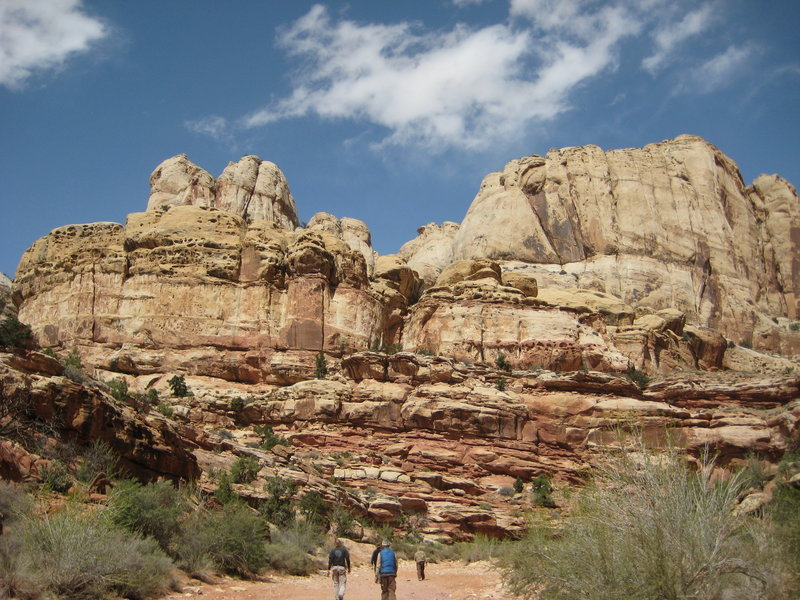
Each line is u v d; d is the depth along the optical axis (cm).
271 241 7262
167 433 3488
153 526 2531
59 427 2892
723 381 6788
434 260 12212
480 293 7500
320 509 4188
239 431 5859
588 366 7100
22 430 2756
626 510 1795
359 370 6391
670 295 10550
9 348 3047
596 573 1812
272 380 6569
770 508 1986
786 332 10912
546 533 2177
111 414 3117
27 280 7262
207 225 7344
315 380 6259
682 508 1753
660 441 5928
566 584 1908
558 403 6241
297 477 4425
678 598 1681
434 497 5153
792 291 12144
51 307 6956
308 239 7188
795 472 3734
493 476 5762
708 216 11562
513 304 7450
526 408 6175
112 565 2052
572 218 11156
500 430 5991
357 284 7294
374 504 4759
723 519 1758
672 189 11581
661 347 8094
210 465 4138
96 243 7344
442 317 7325
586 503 1953
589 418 6144
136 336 6712
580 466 5909
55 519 2053
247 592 2414
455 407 5975
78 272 6988
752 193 13250
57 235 7475
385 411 6031
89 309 6806
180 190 9488
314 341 6769
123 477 3070
